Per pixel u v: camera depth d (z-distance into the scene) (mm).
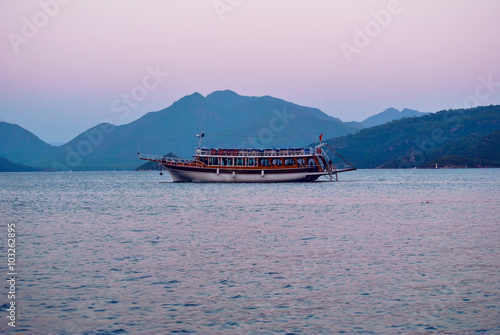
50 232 53531
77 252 41625
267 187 131250
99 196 115750
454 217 64938
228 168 138250
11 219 67312
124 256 39875
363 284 31484
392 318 26016
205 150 141125
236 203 87688
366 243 45031
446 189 130125
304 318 26094
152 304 28141
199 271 34844
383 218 64250
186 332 24516
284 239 47562
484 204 84250
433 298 28828
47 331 24641
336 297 29094
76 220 65250
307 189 125125
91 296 29500
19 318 26234
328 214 69312
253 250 42094
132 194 119500
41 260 38531
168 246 44188
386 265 36250
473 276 33125
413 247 42906
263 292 30062
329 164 142375
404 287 30844
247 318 26125
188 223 60281
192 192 118688
